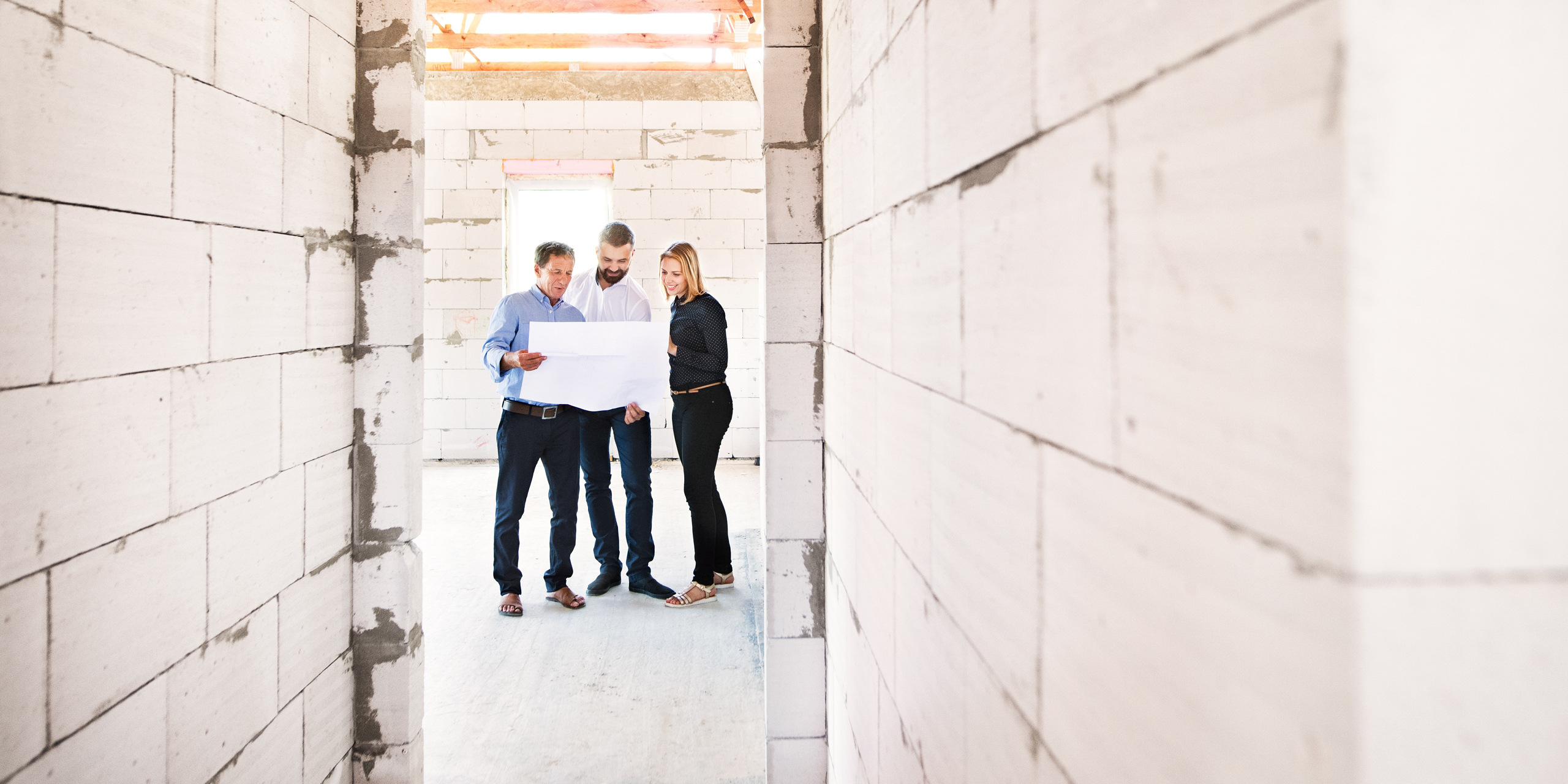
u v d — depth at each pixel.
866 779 1.52
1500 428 0.34
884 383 1.29
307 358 1.77
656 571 3.80
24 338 1.04
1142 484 0.52
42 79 1.07
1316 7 0.35
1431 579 0.34
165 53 1.30
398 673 2.01
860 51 1.47
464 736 2.35
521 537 4.36
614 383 3.11
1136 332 0.52
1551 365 0.35
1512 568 0.35
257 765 1.59
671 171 6.67
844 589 1.75
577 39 6.70
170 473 1.33
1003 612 0.78
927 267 1.02
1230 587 0.43
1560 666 0.35
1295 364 0.37
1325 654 0.36
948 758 0.97
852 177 1.56
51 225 1.08
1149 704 0.51
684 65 6.81
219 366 1.46
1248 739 0.41
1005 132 0.75
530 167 6.59
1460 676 0.35
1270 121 0.39
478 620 3.17
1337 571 0.35
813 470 2.08
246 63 1.52
